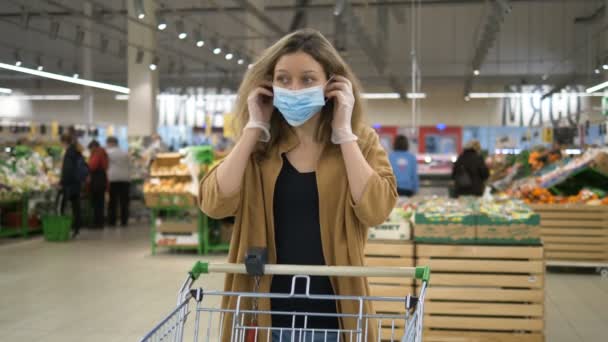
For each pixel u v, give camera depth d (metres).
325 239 1.77
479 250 4.14
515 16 13.85
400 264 4.20
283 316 1.79
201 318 4.72
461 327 4.14
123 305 5.50
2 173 10.23
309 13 13.84
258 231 1.80
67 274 7.06
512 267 4.11
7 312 5.25
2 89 19.06
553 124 12.98
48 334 4.58
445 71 18.95
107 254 8.70
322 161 1.79
